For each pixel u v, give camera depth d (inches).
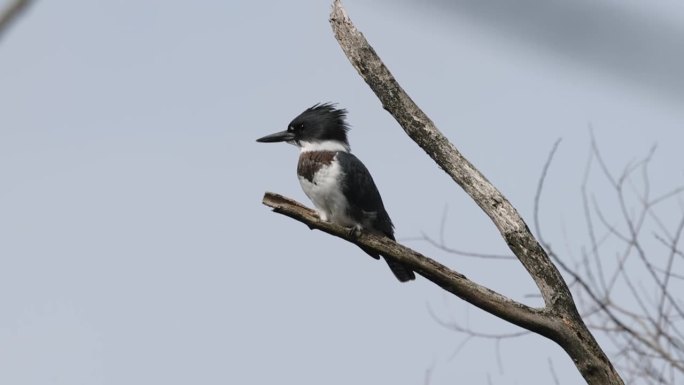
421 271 303.4
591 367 281.4
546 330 283.9
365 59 311.3
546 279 287.3
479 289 291.1
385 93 309.9
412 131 308.3
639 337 397.1
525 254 290.4
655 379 390.0
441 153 304.7
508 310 287.0
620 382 279.4
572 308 285.3
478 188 299.3
